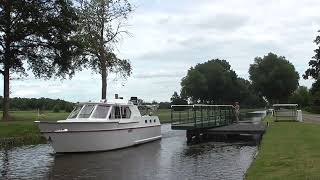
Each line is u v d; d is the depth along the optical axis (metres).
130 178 18.17
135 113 31.58
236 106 50.06
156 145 31.47
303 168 15.05
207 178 17.53
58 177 18.81
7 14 43.78
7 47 44.62
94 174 19.36
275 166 16.00
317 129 32.00
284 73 130.62
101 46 48.56
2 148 29.59
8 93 44.81
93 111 28.61
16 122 40.47
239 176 17.84
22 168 21.31
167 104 78.81
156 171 19.77
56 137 26.11
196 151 27.44
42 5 45.84
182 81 147.62
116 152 27.28
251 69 136.88
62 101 89.75
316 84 102.50
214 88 148.38
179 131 45.38
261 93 135.62
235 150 27.67
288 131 30.69
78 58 49.09
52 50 47.06
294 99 132.88
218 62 156.50
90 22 48.06
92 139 26.67
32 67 47.50
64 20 46.09
